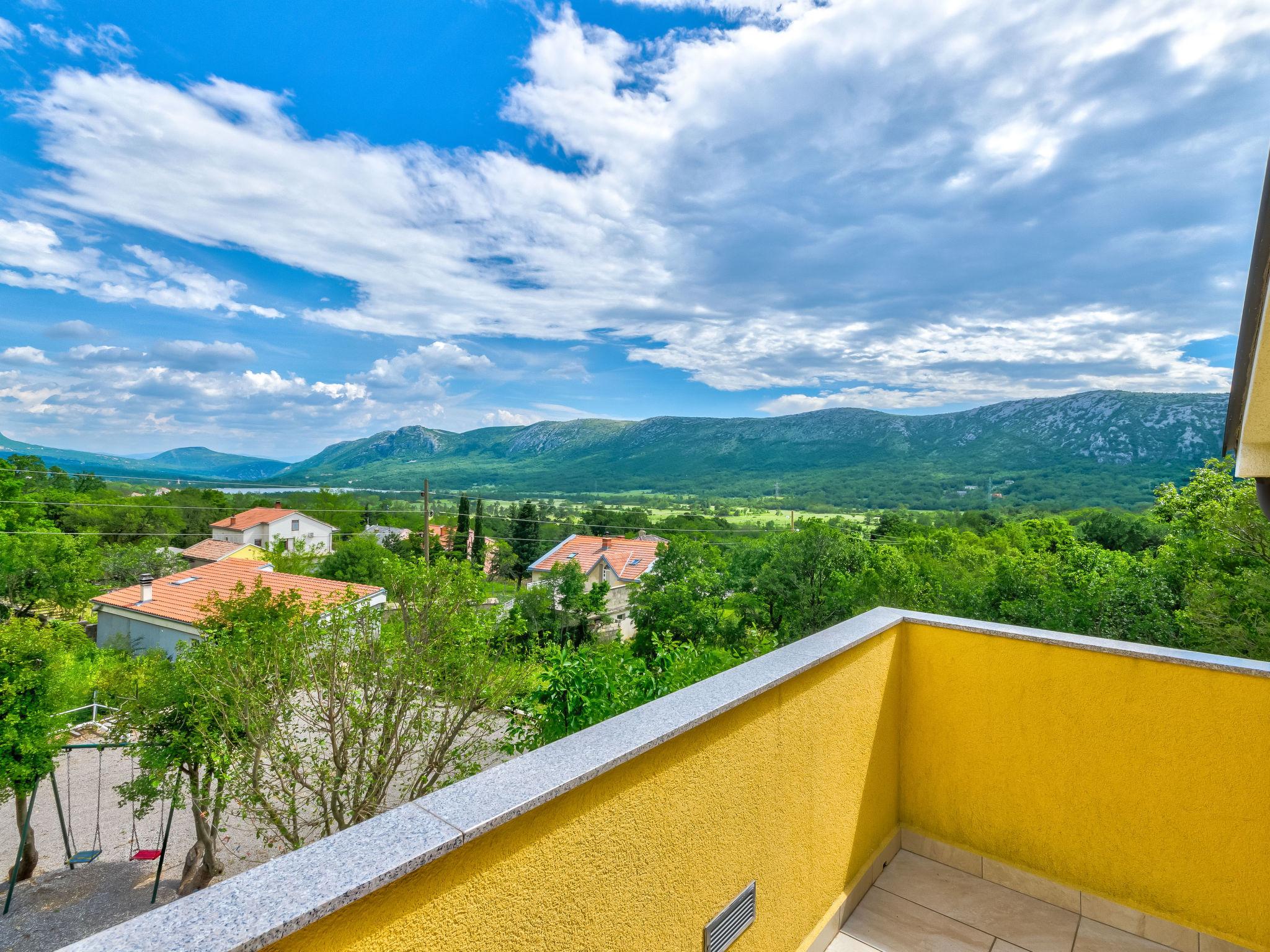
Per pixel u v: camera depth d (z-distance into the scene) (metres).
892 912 2.29
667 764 1.33
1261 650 8.77
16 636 8.52
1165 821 2.10
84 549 27.88
